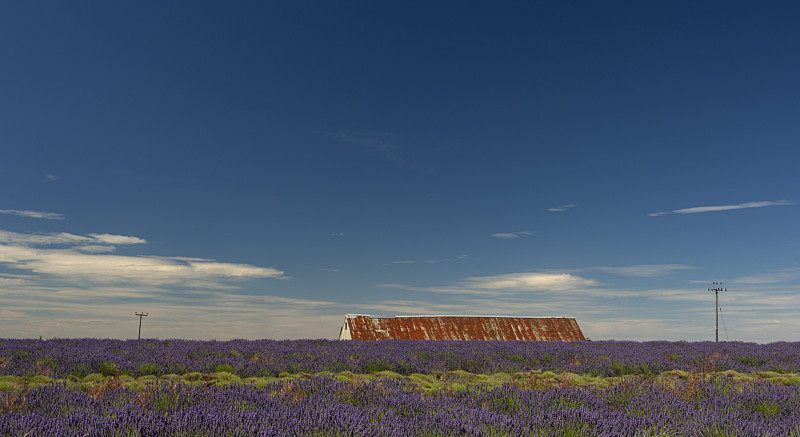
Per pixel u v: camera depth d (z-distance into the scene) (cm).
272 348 1481
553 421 523
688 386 761
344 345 1727
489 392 694
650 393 709
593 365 1405
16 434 430
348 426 478
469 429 481
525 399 651
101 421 462
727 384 833
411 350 1587
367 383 738
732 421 559
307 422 484
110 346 1408
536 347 1789
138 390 646
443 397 661
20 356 1137
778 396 718
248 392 636
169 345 1470
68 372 998
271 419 493
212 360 1190
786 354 1675
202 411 506
